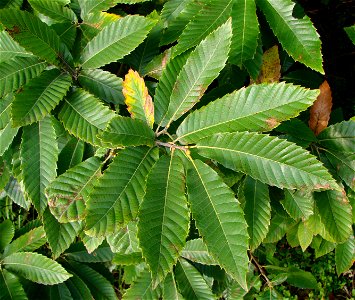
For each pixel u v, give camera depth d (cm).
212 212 57
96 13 76
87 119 67
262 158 58
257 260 125
